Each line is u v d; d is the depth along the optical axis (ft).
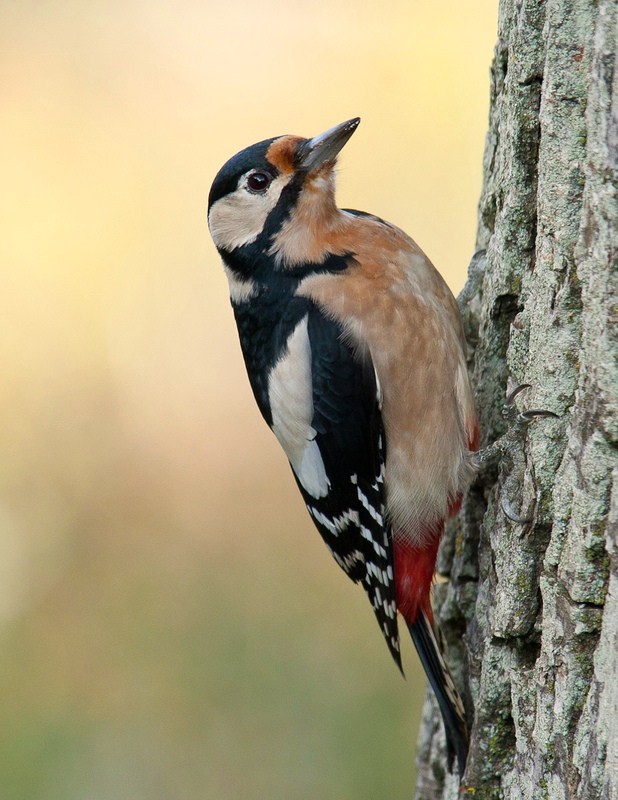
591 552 17.51
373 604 25.96
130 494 48.11
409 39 50.16
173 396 50.14
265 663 40.40
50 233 52.06
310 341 24.91
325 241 25.36
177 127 53.31
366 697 38.24
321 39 52.19
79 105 53.62
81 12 54.24
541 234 19.44
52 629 43.19
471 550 24.03
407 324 24.07
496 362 22.57
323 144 25.54
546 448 19.26
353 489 25.39
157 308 51.47
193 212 52.54
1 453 48.70
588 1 18.40
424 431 24.13
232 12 53.26
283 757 37.42
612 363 16.88
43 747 38.78
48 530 46.91
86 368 50.55
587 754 17.56
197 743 38.52
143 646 41.78
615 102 16.63
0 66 53.72
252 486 48.32
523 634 19.92
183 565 45.29
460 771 22.63
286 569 44.60
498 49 22.82
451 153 48.37
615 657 16.94
